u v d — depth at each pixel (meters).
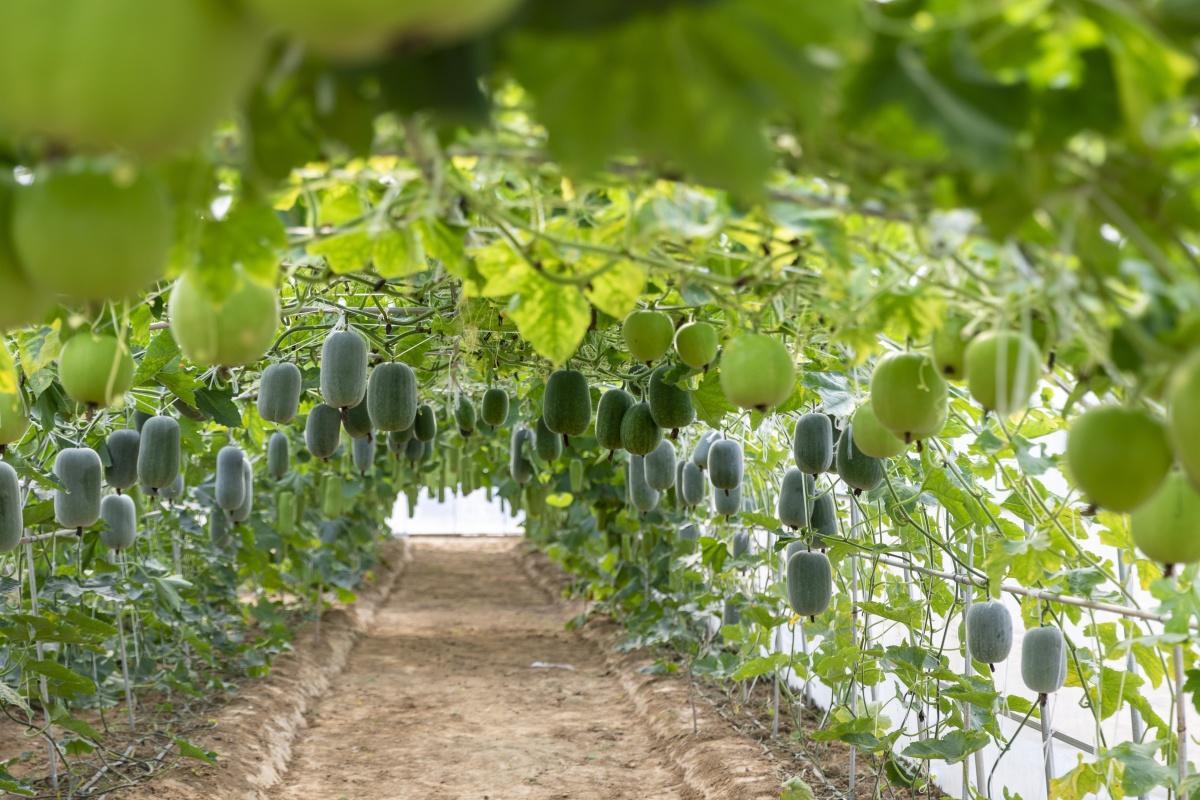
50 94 0.99
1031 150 1.48
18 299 1.56
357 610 15.69
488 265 2.94
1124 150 1.59
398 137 2.05
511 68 1.26
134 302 3.03
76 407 4.68
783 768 7.20
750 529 8.52
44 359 3.71
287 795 7.81
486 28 1.12
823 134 1.66
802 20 1.17
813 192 2.26
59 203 1.44
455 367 6.05
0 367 2.86
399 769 8.53
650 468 5.81
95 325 2.66
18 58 0.99
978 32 1.40
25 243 1.46
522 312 3.04
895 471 5.76
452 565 23.55
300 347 5.83
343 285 4.70
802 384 4.73
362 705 10.72
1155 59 1.36
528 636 14.70
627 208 2.82
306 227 2.83
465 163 2.71
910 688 5.87
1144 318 1.83
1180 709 3.52
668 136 1.28
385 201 2.48
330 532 13.17
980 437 4.61
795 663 7.40
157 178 1.55
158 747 7.57
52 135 1.03
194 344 2.42
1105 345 2.04
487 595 19.08
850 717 6.32
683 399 4.58
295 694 10.26
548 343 3.08
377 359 6.02
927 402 2.86
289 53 1.31
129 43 0.98
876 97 1.37
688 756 8.02
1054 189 1.61
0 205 1.51
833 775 6.98
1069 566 4.67
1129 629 4.37
